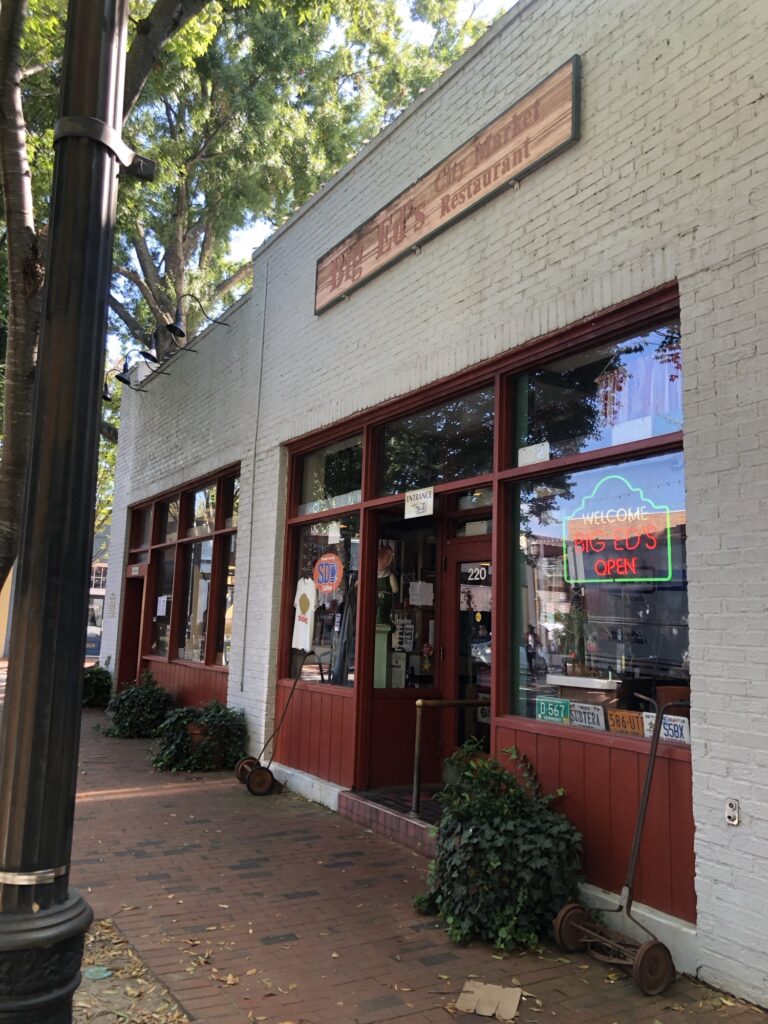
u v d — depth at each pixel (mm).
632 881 3832
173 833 6145
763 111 3881
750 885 3523
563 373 5188
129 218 13047
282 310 8828
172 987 3602
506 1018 3359
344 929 4320
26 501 2359
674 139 4348
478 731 6793
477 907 4172
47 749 2250
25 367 7121
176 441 11883
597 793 4473
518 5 5656
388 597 7211
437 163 6371
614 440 4750
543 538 5219
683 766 4004
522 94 5551
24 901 2178
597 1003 3510
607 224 4730
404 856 5629
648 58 4566
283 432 8531
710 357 3996
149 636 12680
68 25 2621
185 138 15742
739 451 3811
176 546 11742
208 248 18891
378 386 6883
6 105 6898
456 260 6062
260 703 8375
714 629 3811
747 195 3912
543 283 5184
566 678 4906
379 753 6953
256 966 3844
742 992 3508
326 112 17391
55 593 2303
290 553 8445
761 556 3656
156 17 7398
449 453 6254
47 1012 2162
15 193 7078
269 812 6840
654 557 4461
